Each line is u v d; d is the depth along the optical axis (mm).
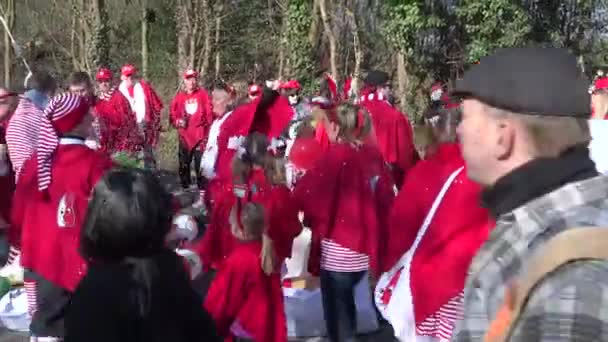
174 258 2611
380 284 3691
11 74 23312
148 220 2467
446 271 3262
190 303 2586
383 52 21812
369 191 4613
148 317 2451
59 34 24672
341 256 4645
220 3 21047
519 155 1486
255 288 4406
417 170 3502
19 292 5734
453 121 3434
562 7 17312
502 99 1465
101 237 2451
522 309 1178
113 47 24375
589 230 1163
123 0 24625
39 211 4520
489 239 1419
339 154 4633
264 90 6523
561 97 1429
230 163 4762
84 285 2488
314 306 5602
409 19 16969
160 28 24406
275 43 23797
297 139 6129
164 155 15797
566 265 1138
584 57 18219
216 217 4820
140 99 10156
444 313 3295
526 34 16406
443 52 17531
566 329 1091
